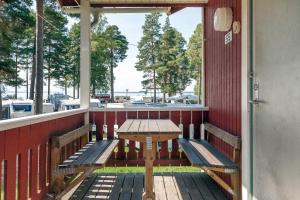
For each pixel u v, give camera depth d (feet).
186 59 108.58
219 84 14.69
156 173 16.19
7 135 7.26
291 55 7.50
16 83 85.81
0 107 52.85
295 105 7.29
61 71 96.63
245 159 10.43
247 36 10.37
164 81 108.78
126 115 17.21
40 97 40.50
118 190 12.96
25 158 8.42
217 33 15.14
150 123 13.94
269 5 8.80
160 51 108.68
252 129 10.08
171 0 17.37
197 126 17.31
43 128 9.89
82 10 16.98
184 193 12.63
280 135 8.07
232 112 12.32
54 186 10.52
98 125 17.13
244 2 10.65
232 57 12.41
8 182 7.30
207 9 17.56
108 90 114.62
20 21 61.52
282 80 7.98
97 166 10.69
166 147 16.85
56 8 68.95
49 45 93.35
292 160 7.42
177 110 17.30
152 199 10.75
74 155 12.20
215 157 12.14
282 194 7.94
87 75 16.97
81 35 16.97
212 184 13.99
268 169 8.80
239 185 10.96
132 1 17.44
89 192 12.67
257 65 9.72
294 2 7.34
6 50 61.93
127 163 16.57
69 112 12.71
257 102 9.59
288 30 7.64
